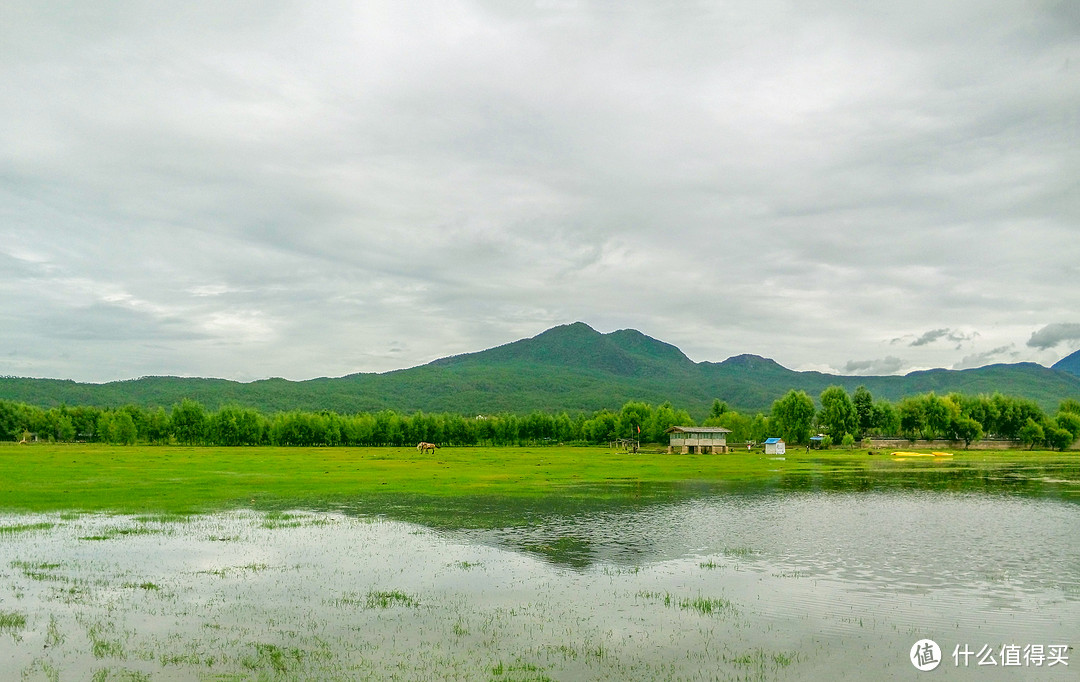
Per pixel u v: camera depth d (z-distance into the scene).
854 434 181.00
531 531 42.66
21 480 71.38
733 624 24.14
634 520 47.31
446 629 23.56
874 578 30.67
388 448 172.00
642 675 19.59
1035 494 63.84
